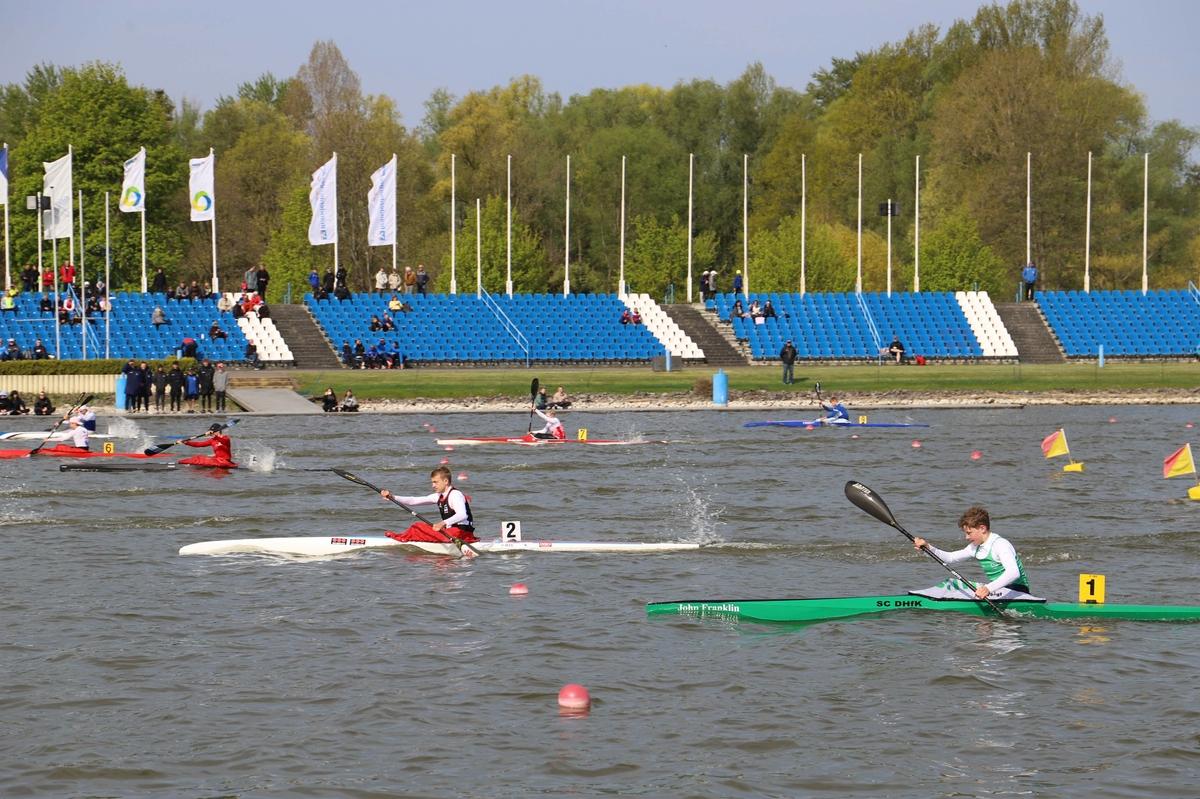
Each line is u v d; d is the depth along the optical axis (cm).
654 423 8812
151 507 4825
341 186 16825
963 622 3125
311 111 19300
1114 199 17525
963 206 16500
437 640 2955
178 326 11256
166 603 3288
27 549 3969
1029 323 13200
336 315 11975
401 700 2533
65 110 14575
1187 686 2631
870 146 19138
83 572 3641
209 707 2492
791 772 2194
